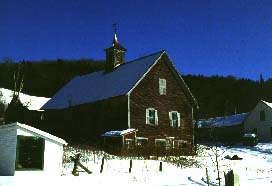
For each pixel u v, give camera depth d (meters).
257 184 19.98
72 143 45.88
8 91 79.62
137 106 42.47
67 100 52.22
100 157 33.06
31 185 18.28
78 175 23.12
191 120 46.84
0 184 18.30
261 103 70.00
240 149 53.25
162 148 41.81
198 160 37.94
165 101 44.94
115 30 52.53
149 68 43.69
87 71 137.75
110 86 46.41
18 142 22.41
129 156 38.03
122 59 52.34
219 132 74.56
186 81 143.12
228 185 9.23
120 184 19.98
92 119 46.12
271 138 67.50
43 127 53.91
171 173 26.11
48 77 113.25
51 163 23.66
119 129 42.31
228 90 137.38
